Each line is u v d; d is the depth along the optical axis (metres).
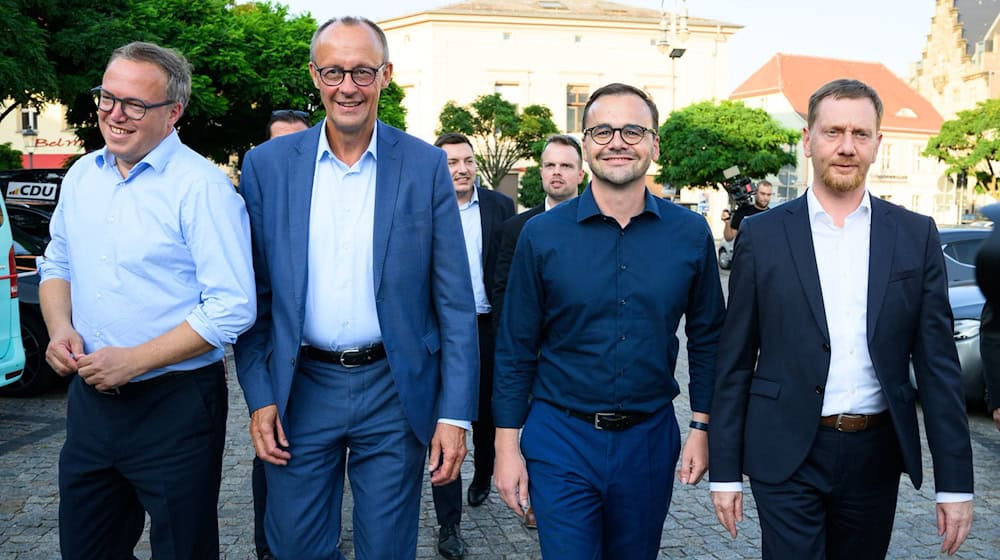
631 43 44.62
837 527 2.36
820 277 2.28
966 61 63.25
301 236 2.37
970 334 6.23
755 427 2.33
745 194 13.20
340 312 2.39
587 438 2.42
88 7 12.98
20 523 4.02
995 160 41.03
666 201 2.55
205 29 15.66
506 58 43.28
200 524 2.45
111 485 2.46
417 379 2.43
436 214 2.45
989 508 4.31
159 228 2.32
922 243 2.28
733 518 2.36
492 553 3.71
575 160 3.96
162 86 2.31
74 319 2.41
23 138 36.06
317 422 2.42
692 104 28.58
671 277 2.42
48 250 2.57
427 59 42.59
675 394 2.54
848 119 2.20
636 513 2.46
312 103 18.77
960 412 2.27
